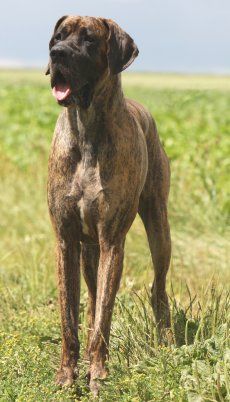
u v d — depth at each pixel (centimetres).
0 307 1176
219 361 812
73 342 892
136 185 900
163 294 1030
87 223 891
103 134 869
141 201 1038
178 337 952
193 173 1909
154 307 1008
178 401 778
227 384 768
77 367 892
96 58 867
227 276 1296
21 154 2353
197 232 1589
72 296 907
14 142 2642
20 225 1725
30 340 973
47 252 1430
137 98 3481
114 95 876
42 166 2136
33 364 889
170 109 2919
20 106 3309
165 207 1045
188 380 805
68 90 848
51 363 927
